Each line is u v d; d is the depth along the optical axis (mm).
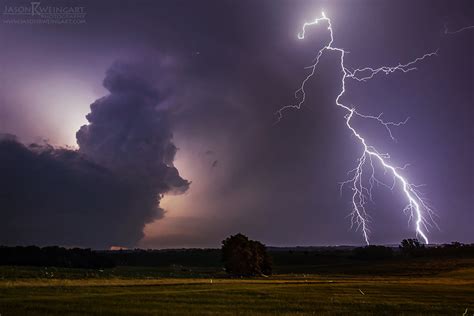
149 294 37250
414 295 40875
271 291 43188
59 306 27062
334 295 39906
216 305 30547
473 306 32719
